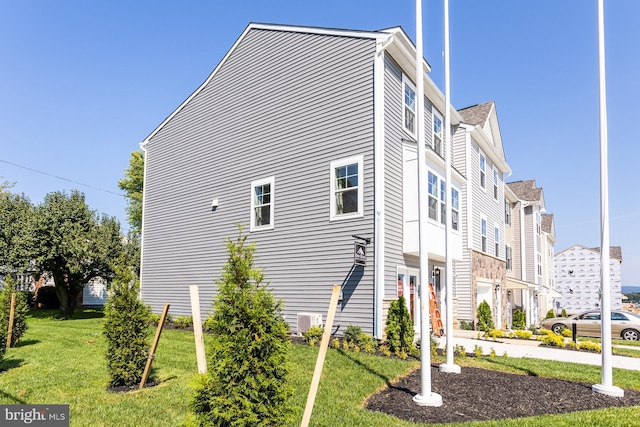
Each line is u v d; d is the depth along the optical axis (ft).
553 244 138.00
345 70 39.42
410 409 18.75
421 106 22.35
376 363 26.73
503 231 76.89
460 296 56.95
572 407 19.84
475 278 58.08
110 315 21.70
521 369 27.63
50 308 81.61
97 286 100.17
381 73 37.22
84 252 61.21
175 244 52.80
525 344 40.73
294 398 19.40
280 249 41.63
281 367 12.59
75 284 68.90
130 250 66.80
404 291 38.70
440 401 19.54
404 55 39.60
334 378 23.16
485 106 72.13
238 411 11.87
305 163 41.06
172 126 55.98
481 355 32.73
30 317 66.95
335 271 37.50
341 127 38.93
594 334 60.59
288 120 43.11
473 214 60.64
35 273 67.05
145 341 22.07
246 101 47.34
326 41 41.19
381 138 36.35
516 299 90.27
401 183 39.55
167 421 16.52
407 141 40.06
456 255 47.93
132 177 114.83
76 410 17.70
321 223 39.01
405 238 38.78
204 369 13.28
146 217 57.52
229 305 12.66
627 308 171.63
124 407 18.07
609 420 17.57
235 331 12.44
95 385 21.52
